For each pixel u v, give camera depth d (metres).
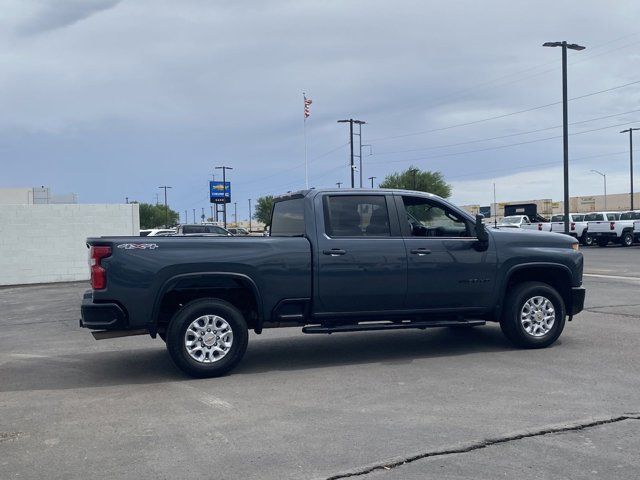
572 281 8.61
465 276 8.09
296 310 7.66
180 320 7.14
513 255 8.30
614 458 4.57
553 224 37.62
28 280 21.12
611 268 21.09
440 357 8.07
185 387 6.87
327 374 7.30
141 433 5.35
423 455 4.69
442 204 8.34
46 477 4.45
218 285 7.41
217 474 4.43
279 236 7.66
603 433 5.08
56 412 6.04
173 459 4.73
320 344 9.21
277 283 7.46
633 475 4.29
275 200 8.95
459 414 5.64
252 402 6.20
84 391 6.84
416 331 10.12
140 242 7.11
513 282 8.69
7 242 20.84
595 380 6.70
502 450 4.76
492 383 6.68
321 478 4.33
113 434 5.34
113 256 7.01
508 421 5.41
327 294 7.63
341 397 6.30
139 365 8.12
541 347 8.43
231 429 5.39
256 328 7.65
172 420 5.69
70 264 21.58
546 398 6.07
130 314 7.05
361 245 7.73
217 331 7.29
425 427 5.31
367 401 6.14
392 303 7.89
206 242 7.29
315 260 7.58
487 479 4.25
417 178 67.81
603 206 87.00
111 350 9.24
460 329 10.17
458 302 8.14
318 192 7.85
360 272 7.70
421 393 6.36
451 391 6.41
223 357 7.27
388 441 5.00
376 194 8.02
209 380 7.16
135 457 4.79
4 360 8.69
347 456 4.70
